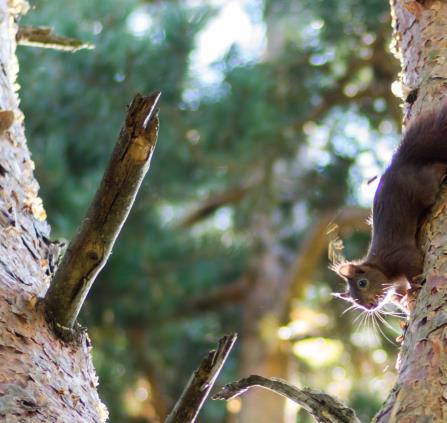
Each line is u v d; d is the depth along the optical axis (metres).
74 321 5.64
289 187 19.09
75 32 16.73
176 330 19.89
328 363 19.25
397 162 6.53
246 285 20.38
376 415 4.58
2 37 7.25
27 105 17.11
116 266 18.89
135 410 20.05
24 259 6.02
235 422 19.81
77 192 17.25
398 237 6.43
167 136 18.00
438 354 4.56
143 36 17.41
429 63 6.21
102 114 17.08
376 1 17.06
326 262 19.39
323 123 18.58
